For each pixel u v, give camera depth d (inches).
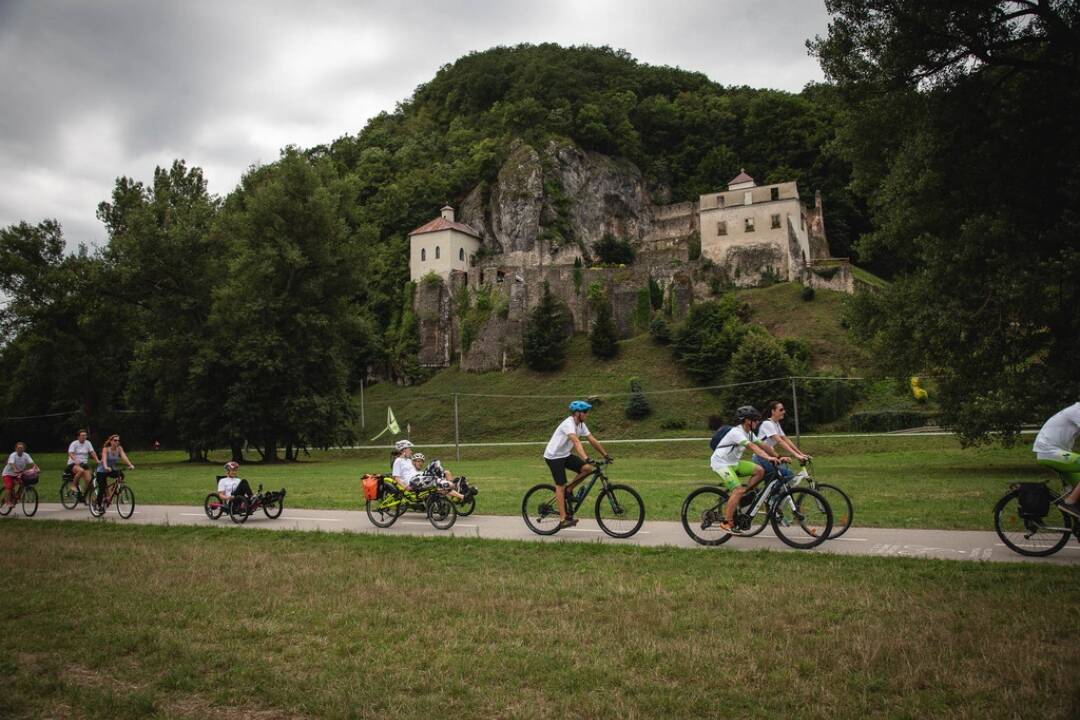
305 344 2384.4
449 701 255.8
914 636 299.4
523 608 368.8
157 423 2994.6
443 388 3523.6
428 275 4023.1
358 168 5349.4
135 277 2411.4
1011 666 260.7
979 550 469.4
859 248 1486.2
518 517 689.6
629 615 344.8
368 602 393.7
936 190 1220.5
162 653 318.7
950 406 1213.1
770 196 3513.8
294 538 611.8
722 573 426.9
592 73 5974.4
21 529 732.7
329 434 2308.1
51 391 3208.7
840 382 2509.8
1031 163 1130.0
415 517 716.0
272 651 320.8
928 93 1141.7
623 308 3508.9
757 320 3075.8
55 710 265.9
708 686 259.1
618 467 1592.0
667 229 4955.7
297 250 2303.2
